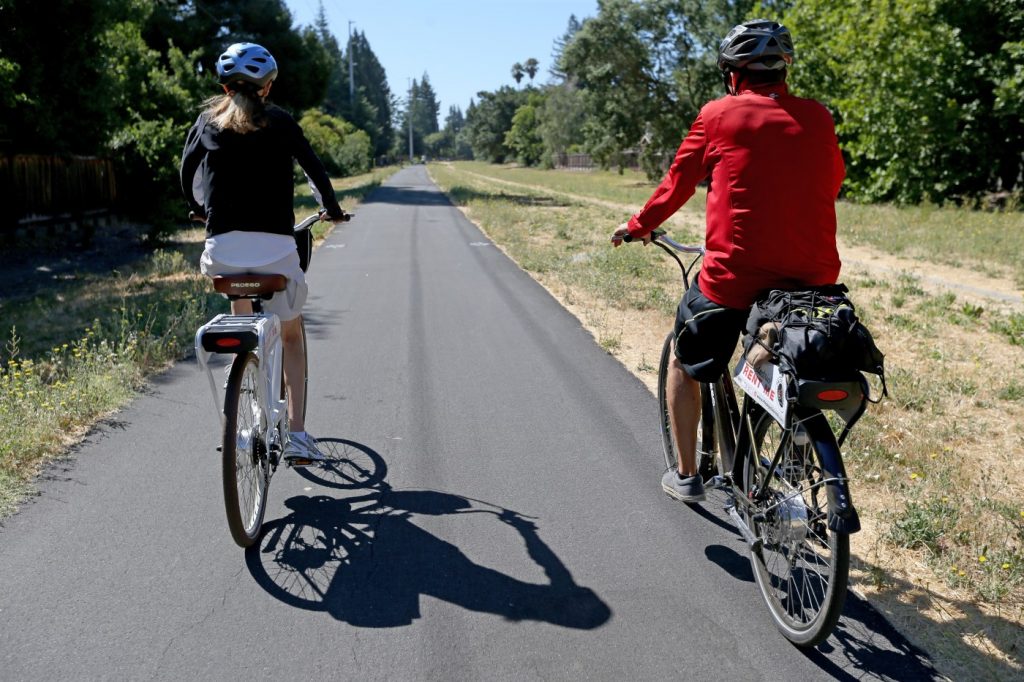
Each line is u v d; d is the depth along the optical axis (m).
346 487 4.34
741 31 3.24
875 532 3.86
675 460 4.19
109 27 16.17
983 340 7.70
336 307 9.21
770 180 3.10
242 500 3.59
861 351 2.70
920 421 5.43
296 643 3.00
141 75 19.17
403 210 26.19
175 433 5.10
